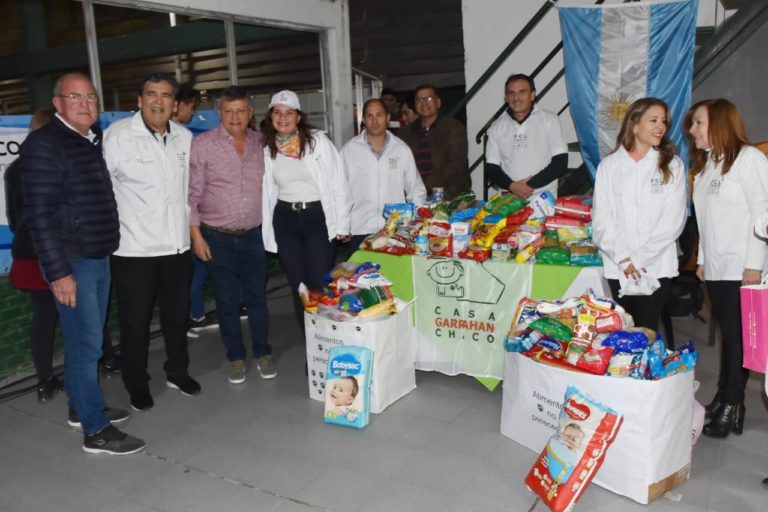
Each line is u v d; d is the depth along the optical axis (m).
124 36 4.55
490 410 3.43
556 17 7.20
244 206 3.79
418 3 7.69
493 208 3.73
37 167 2.79
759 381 3.66
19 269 3.56
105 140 3.29
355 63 8.10
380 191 4.23
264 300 4.03
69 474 2.99
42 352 3.76
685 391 2.57
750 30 4.40
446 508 2.58
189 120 4.56
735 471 2.76
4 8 3.97
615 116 4.64
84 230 2.95
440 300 3.69
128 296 3.45
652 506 2.53
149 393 3.68
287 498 2.71
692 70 4.43
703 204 2.99
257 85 5.66
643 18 4.44
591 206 3.46
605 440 2.43
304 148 3.69
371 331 3.33
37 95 4.21
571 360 2.69
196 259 4.82
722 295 2.95
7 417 3.62
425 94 4.61
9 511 2.71
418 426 3.28
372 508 2.60
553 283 3.35
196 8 4.84
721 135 2.84
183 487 2.83
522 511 2.54
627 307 3.18
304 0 5.75
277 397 3.73
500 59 5.32
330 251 3.88
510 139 4.40
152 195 3.36
